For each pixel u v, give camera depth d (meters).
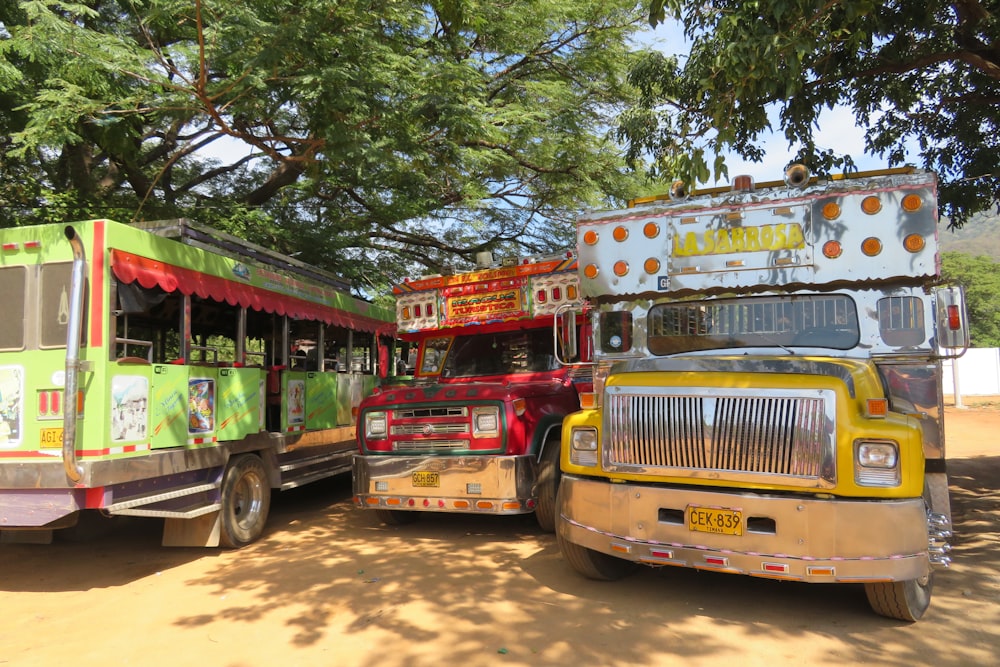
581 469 5.13
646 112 8.76
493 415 6.98
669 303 5.93
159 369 6.16
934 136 10.32
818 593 5.18
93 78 8.85
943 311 5.08
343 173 13.95
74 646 4.46
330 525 8.20
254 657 4.18
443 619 4.72
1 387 5.75
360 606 5.04
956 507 8.18
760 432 4.41
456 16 10.01
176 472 6.27
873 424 4.23
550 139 15.22
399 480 7.17
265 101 9.82
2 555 7.02
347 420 10.05
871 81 9.55
